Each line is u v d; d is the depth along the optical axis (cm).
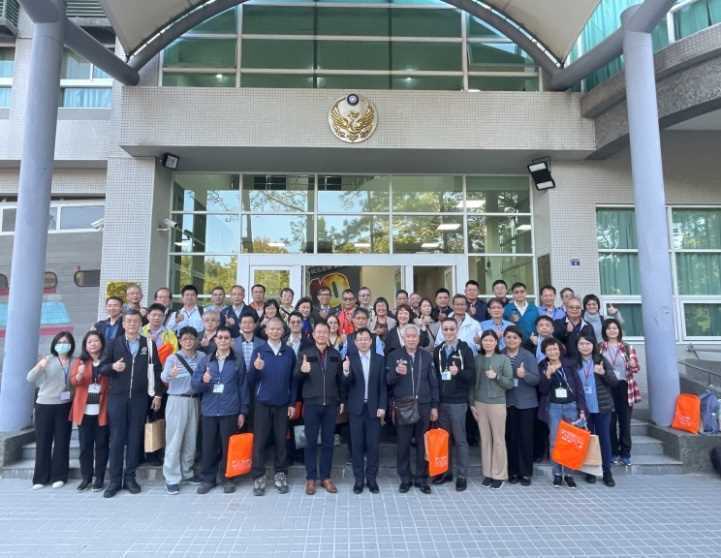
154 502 474
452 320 539
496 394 533
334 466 564
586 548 376
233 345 548
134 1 729
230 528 412
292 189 934
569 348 561
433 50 893
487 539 392
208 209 923
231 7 829
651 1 639
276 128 812
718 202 880
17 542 386
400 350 526
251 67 872
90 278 940
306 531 406
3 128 925
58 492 504
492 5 821
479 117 830
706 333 864
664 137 871
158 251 855
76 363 520
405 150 829
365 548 375
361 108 817
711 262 884
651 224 652
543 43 835
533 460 579
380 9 898
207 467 510
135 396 512
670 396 634
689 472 575
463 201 938
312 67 878
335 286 913
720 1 680
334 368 517
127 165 843
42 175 649
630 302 867
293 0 892
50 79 661
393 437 630
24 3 639
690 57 668
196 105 809
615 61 803
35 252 637
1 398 610
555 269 852
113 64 759
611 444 592
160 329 567
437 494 499
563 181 873
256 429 507
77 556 362
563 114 836
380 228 932
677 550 373
